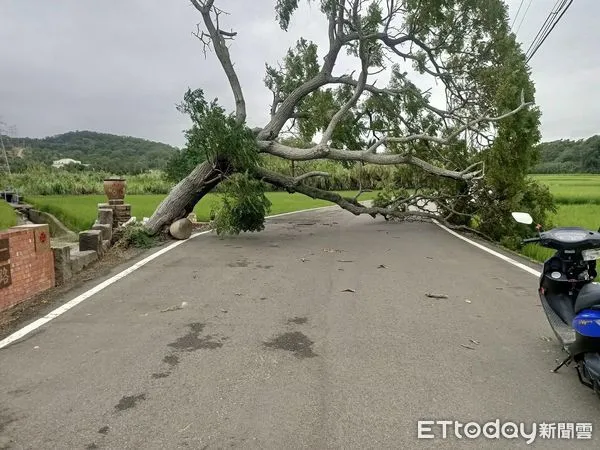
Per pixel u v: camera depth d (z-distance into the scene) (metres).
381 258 10.45
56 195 48.06
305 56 17.91
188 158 14.55
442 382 4.21
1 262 6.30
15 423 3.55
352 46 16.52
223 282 8.06
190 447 3.23
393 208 16.45
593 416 3.67
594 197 26.55
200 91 12.62
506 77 14.52
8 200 39.72
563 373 4.42
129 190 47.28
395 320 5.96
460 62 16.34
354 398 3.91
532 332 5.53
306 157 14.31
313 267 9.41
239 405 3.79
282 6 15.70
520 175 14.14
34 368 4.52
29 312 6.30
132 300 6.90
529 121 14.24
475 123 14.15
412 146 17.05
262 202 13.48
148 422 3.54
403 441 3.31
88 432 3.42
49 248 7.57
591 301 3.87
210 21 14.92
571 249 4.45
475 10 15.46
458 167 16.38
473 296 7.13
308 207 28.70
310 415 3.64
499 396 3.97
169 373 4.39
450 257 10.57
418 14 14.76
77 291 7.40
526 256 11.14
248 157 12.94
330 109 17.78
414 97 17.34
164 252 11.11
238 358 4.74
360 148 18.95
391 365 4.57
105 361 4.68
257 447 3.23
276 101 17.70
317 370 4.46
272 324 5.82
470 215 15.41
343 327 5.70
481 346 5.08
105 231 11.16
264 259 10.28
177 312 6.32
